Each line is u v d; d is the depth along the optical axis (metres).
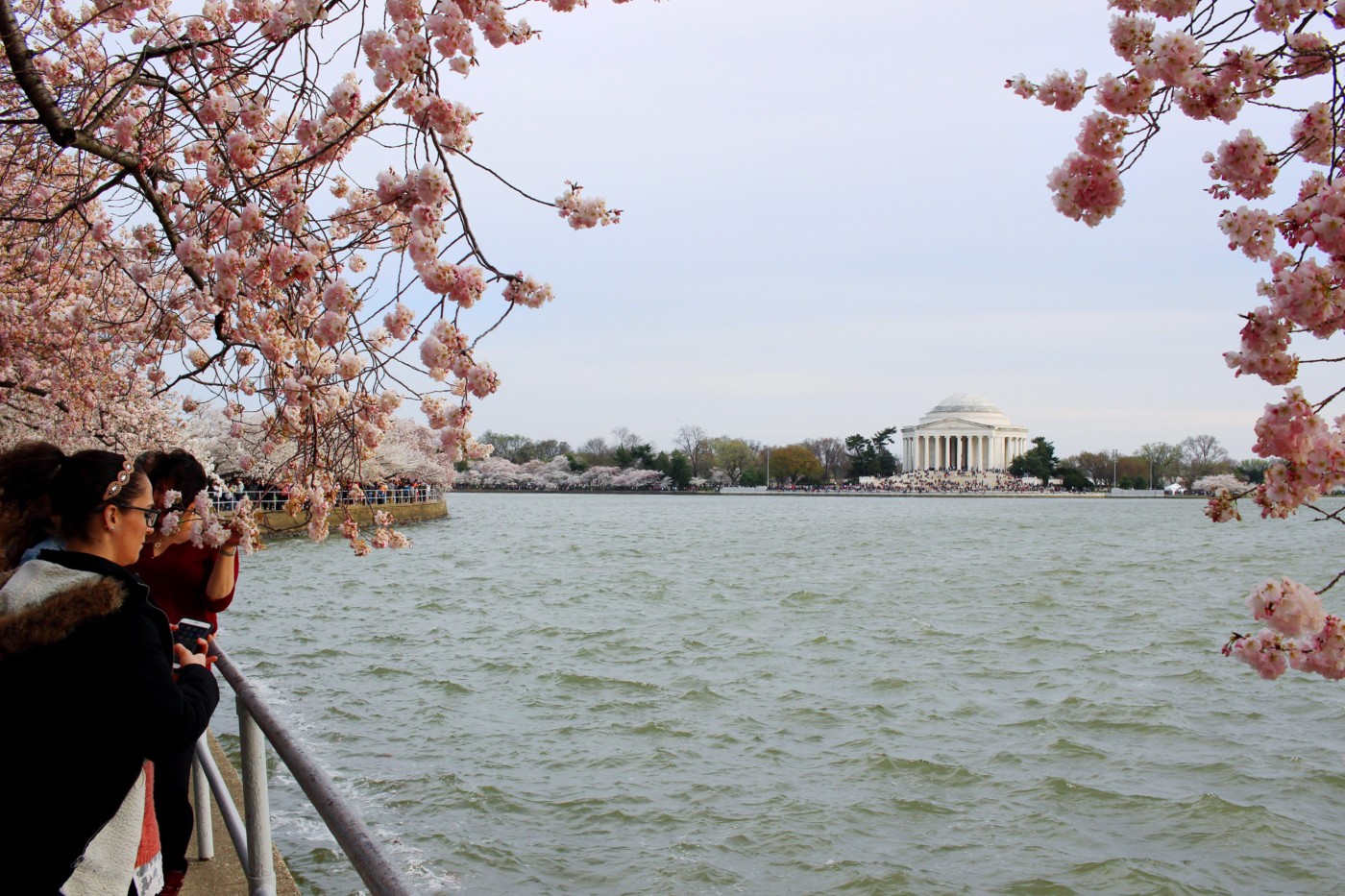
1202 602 36.78
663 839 13.20
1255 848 13.38
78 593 3.21
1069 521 100.44
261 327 6.25
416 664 23.17
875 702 20.25
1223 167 4.29
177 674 3.76
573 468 194.75
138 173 6.81
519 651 25.16
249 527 5.63
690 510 123.31
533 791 14.70
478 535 71.44
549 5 5.52
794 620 31.33
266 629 27.48
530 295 5.07
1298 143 4.21
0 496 3.61
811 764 16.28
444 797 14.28
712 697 20.42
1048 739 17.78
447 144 5.37
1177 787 15.42
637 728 18.00
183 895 5.98
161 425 19.05
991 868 12.69
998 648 26.62
